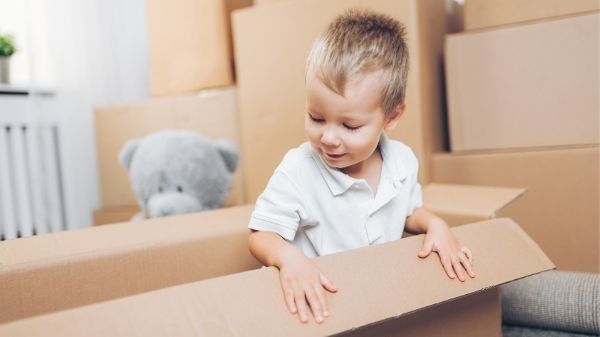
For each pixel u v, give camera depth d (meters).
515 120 1.03
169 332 0.44
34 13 1.41
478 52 1.05
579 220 0.97
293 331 0.48
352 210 0.73
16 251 0.67
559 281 0.88
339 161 0.66
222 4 1.34
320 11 1.08
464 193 0.90
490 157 1.04
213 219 0.86
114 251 0.69
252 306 0.49
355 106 0.62
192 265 0.77
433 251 0.63
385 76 0.65
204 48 1.38
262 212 0.69
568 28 0.96
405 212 0.76
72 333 0.42
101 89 1.57
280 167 0.73
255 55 1.19
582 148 0.96
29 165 1.42
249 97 1.21
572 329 0.85
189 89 1.41
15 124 1.40
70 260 0.66
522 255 0.66
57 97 1.47
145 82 1.69
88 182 1.55
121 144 1.48
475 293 0.62
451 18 1.26
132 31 1.65
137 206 1.47
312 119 0.66
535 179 1.00
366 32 0.65
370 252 0.60
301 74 1.12
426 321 0.59
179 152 1.14
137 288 0.72
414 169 0.80
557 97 0.98
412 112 1.02
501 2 1.03
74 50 1.49
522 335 0.87
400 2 1.01
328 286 0.52
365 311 0.51
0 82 1.39
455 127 1.09
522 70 1.01
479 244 0.66
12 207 1.39
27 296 0.62
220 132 1.32
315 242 0.74
